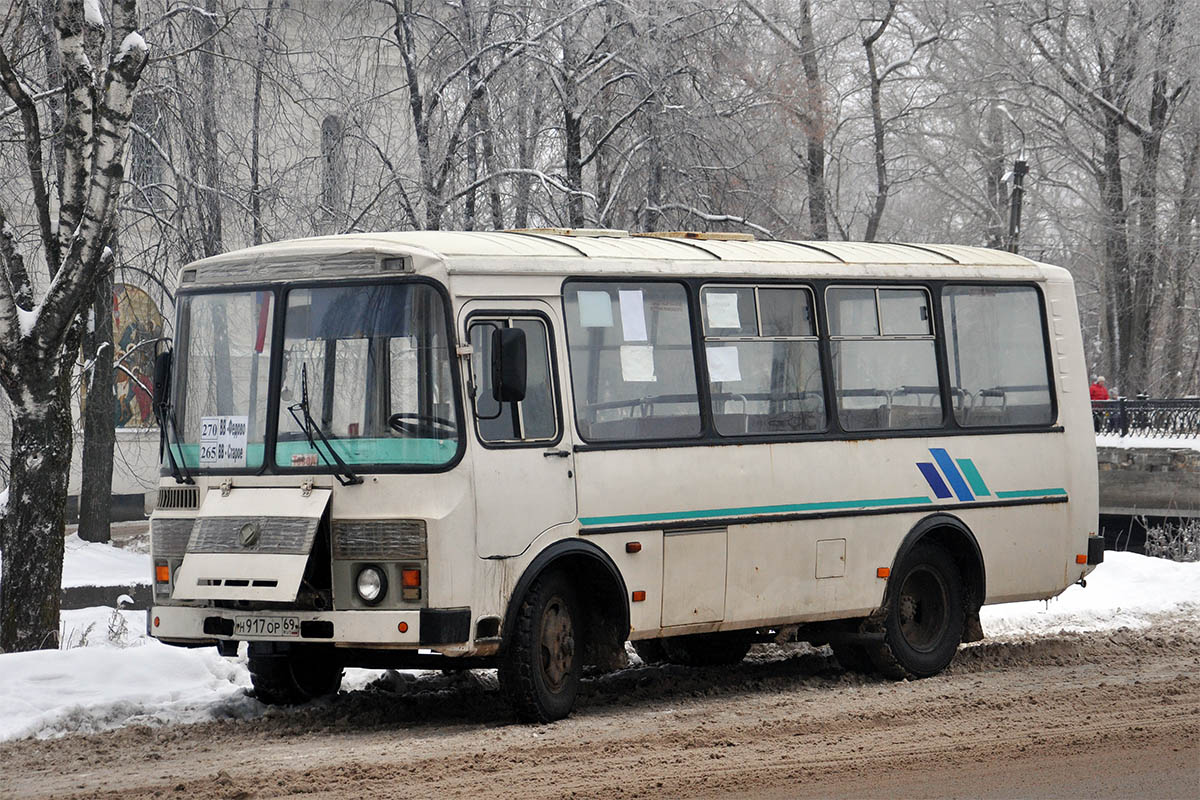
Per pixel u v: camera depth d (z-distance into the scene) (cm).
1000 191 7781
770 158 4350
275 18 3603
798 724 1720
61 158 2828
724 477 1953
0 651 2167
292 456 1705
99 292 3594
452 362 1678
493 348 1647
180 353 1808
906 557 2177
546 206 3900
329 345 1712
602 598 1841
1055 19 7431
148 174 3512
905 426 2205
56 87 2669
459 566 1647
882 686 2102
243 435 1741
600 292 1858
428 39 3884
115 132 2150
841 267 2156
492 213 3866
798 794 1366
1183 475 5719
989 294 2350
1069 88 7562
